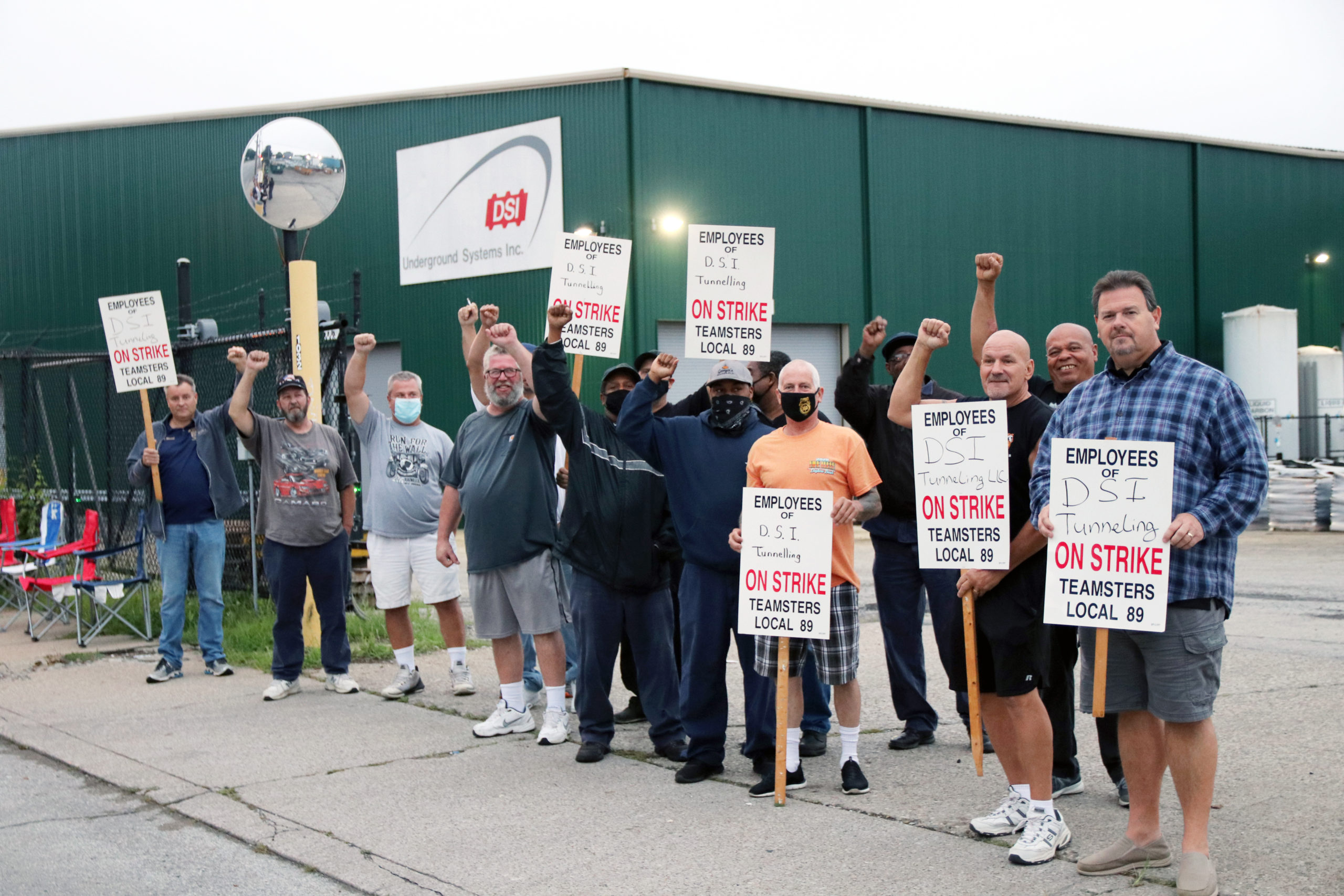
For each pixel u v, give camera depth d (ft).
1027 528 14.34
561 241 21.29
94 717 23.29
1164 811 15.64
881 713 22.17
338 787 18.22
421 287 74.28
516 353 21.72
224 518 27.68
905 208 77.66
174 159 81.92
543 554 20.70
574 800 17.24
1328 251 96.48
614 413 21.40
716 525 17.76
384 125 75.25
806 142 74.13
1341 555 48.91
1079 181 84.58
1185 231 89.40
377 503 24.66
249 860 15.26
